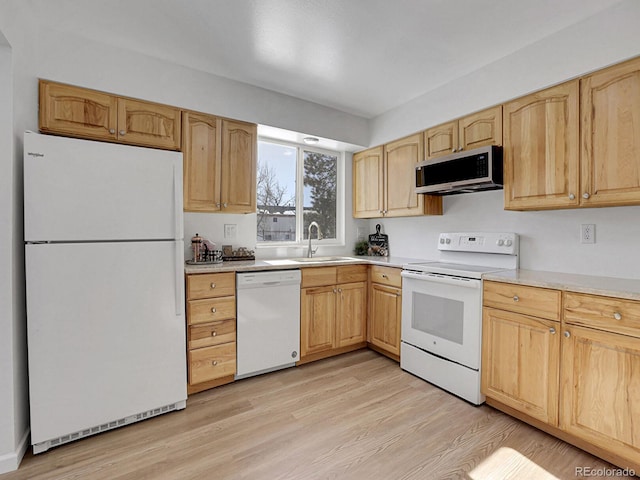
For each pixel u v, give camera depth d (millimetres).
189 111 2486
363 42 2145
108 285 1874
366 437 1876
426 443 1823
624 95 1768
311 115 3102
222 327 2432
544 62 2086
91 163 1818
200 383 2400
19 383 1697
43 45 1972
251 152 2812
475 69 2494
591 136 1896
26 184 1661
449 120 2711
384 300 3029
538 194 2145
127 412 1947
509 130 2307
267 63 2418
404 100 3061
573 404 1736
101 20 1923
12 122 1631
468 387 2258
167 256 2059
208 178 2584
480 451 1756
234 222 3037
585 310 1687
